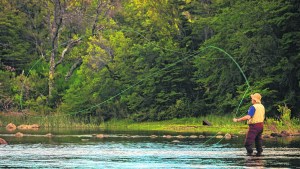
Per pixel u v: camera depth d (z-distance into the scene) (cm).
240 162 2778
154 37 9188
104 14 10700
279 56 6869
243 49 6844
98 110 8806
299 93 6894
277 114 6850
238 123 6900
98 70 9069
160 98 8688
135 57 8975
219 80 7800
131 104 8844
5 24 10681
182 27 9150
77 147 3762
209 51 7688
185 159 2955
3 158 3033
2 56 10650
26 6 11062
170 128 6744
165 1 9088
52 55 10094
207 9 8850
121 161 2875
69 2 10462
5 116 8644
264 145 3778
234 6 7431
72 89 9256
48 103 9712
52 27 10750
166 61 8844
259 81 6856
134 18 9488
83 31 10694
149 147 3750
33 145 3931
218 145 3888
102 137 4959
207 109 8350
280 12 6912
